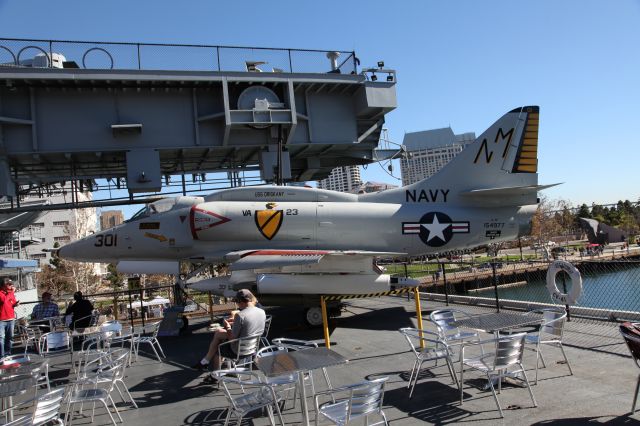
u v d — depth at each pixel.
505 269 40.34
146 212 12.55
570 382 6.16
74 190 16.52
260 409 5.96
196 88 15.34
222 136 15.73
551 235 64.81
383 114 17.02
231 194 12.40
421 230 12.36
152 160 14.98
